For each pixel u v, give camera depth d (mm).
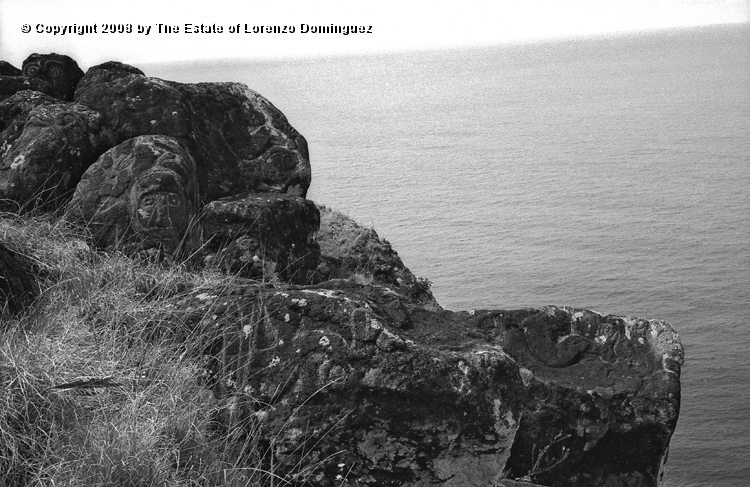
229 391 3967
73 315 4266
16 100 6969
